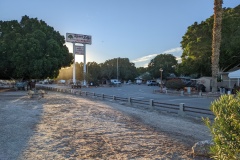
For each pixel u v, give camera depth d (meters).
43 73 38.78
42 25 43.34
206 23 36.53
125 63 103.88
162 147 6.50
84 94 27.09
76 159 5.50
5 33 41.12
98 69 82.50
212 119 10.79
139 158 5.58
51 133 8.12
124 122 10.49
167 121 10.90
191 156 5.70
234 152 2.67
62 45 46.06
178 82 37.38
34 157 5.64
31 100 20.69
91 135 7.87
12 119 10.91
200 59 36.50
